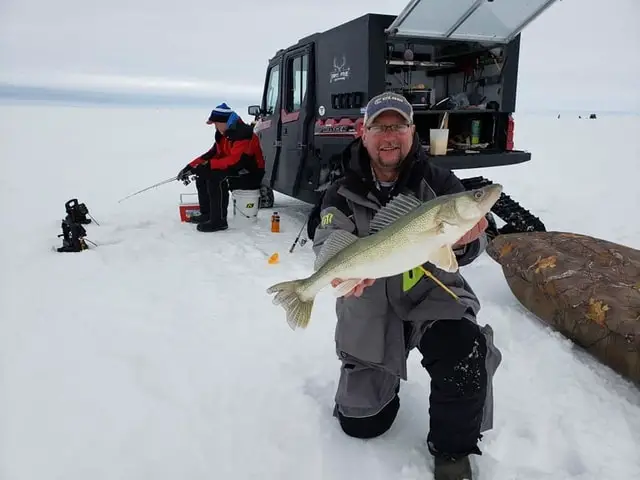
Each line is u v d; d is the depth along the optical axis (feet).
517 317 12.62
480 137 21.18
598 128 102.27
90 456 8.18
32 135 94.84
